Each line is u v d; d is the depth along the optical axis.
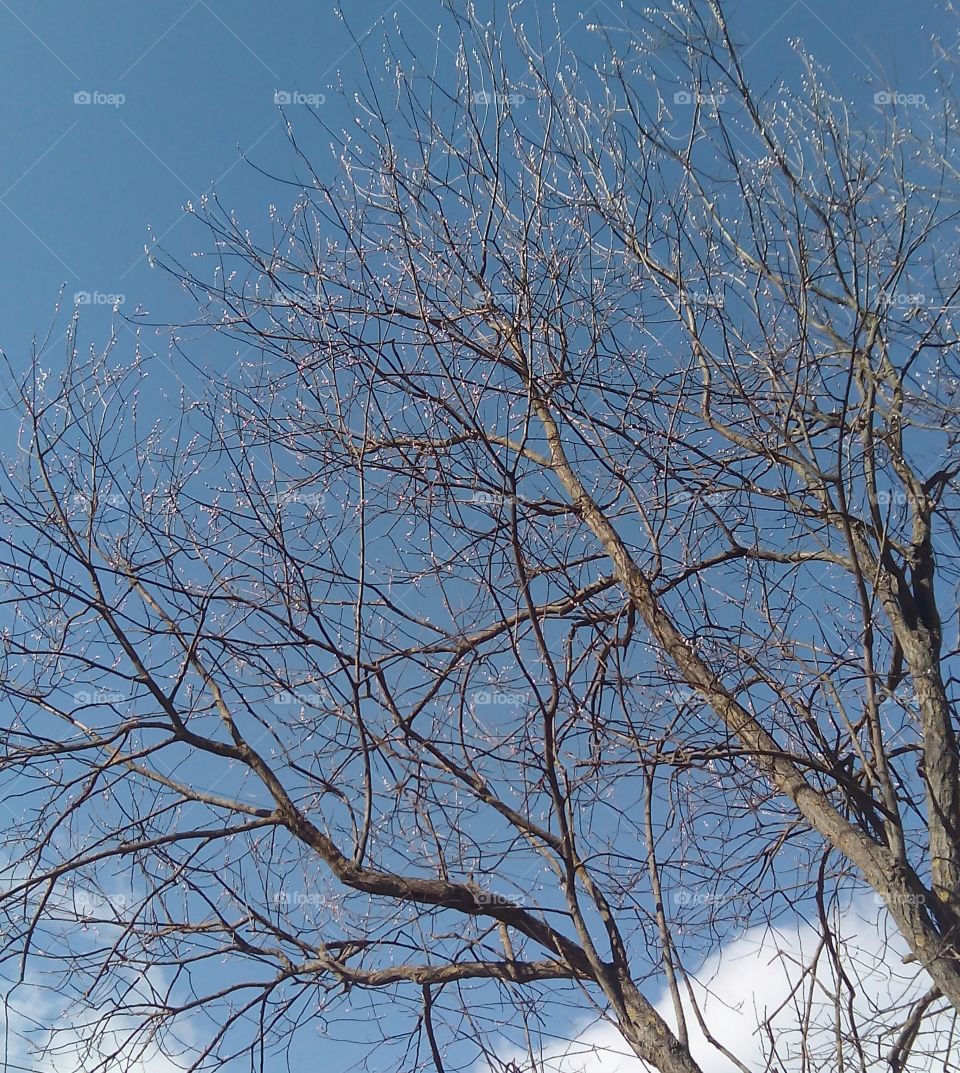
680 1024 4.09
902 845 4.21
